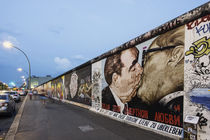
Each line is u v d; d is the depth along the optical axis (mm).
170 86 4859
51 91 29156
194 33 4238
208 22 3891
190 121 3689
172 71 4840
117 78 7820
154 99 5461
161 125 5016
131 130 5387
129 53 7055
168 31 5137
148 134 4898
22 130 5414
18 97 18109
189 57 4316
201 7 4000
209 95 3682
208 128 3611
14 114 9172
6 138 4562
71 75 16250
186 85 4320
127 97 6961
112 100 8102
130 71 6887
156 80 5445
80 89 13117
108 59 8836
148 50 5941
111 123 6477
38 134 4934
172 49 4918
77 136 4719
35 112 9570
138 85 6328
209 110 3641
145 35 6039
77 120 7090
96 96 9945
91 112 9680
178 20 4688
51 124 6305
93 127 5797
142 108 6000
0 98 8469
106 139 4438
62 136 4723
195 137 3512
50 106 13117
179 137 4219
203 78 3875
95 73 10336
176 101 4602
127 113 6863
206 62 3846
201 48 4004
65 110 10539
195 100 4012
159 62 5387
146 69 5957
